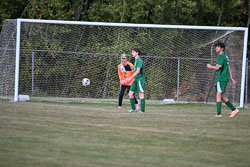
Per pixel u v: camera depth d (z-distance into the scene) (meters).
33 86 50.94
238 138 22.88
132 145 20.16
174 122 28.72
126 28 52.47
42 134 22.16
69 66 52.12
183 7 66.31
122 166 16.17
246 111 38.97
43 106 37.38
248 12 70.94
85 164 16.25
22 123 25.84
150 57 52.12
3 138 20.69
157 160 17.30
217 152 19.23
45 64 51.31
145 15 67.81
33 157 17.06
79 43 52.06
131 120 29.00
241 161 17.56
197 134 23.78
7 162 16.12
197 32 51.22
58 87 51.91
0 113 30.69
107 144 20.17
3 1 65.38
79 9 66.25
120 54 51.66
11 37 45.00
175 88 52.31
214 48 50.94
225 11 71.50
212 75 49.44
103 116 30.92
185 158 17.84
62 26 51.03
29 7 64.31
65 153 18.00
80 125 25.80
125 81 33.03
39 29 50.19
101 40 52.44
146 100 50.88
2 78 45.03
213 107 42.59
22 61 50.19
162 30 52.19
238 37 44.97
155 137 22.41
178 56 52.28
